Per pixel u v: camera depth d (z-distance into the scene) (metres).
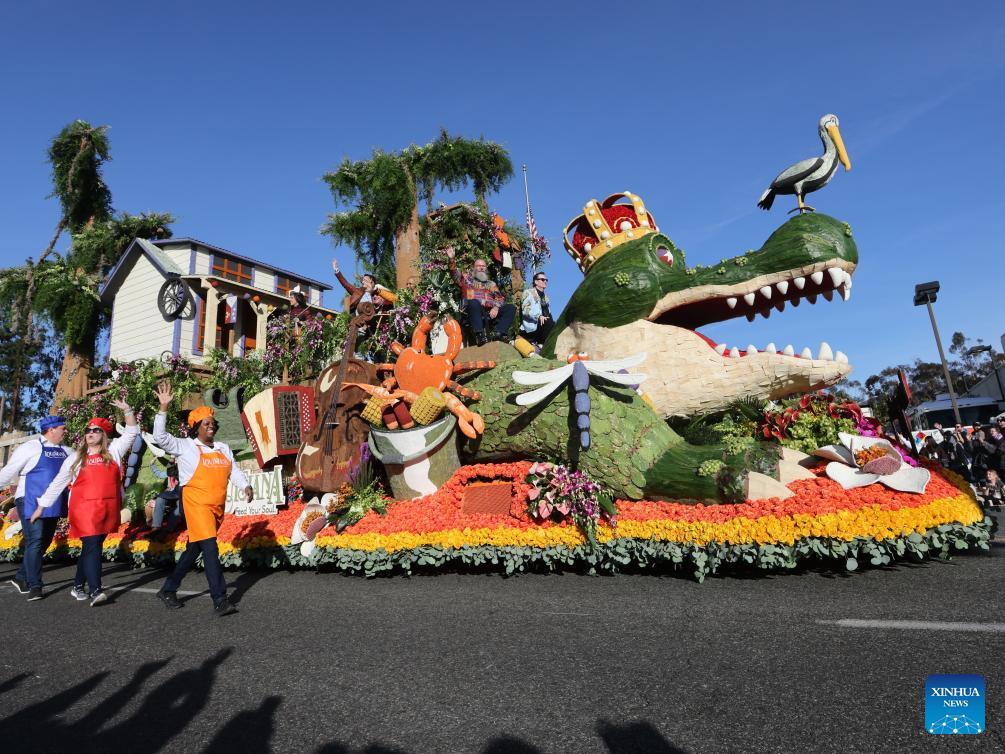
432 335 8.65
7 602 5.26
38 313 21.52
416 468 5.94
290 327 11.25
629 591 3.99
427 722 2.17
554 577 4.65
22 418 34.06
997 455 9.65
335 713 2.31
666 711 2.12
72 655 3.38
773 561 3.85
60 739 2.22
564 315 7.36
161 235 23.23
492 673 2.62
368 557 5.23
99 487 5.01
